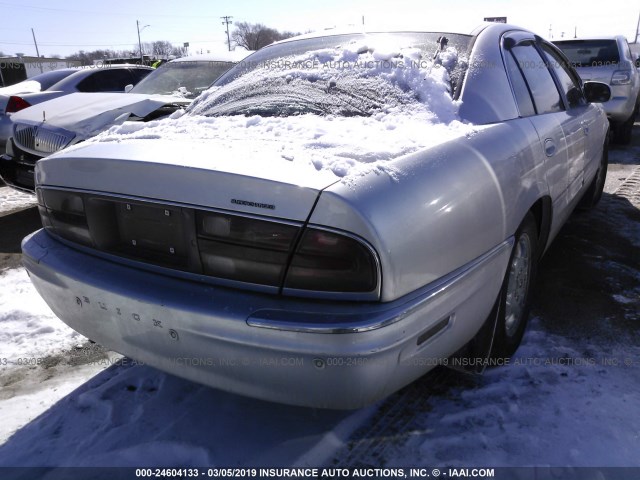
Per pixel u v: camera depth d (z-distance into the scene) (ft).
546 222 9.30
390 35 9.29
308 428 7.06
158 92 18.85
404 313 5.18
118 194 6.22
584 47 26.71
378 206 5.20
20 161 15.96
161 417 7.38
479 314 6.69
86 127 15.16
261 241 5.34
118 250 6.43
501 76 8.48
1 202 19.54
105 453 6.76
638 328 9.42
